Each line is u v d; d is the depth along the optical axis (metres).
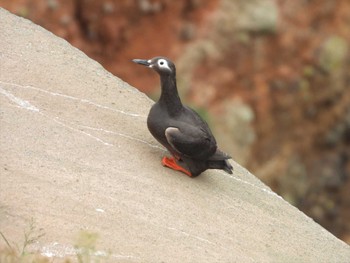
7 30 14.62
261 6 31.89
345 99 34.16
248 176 14.40
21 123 12.91
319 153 34.06
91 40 29.77
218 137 30.69
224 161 13.27
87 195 12.13
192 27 31.00
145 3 30.23
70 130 13.15
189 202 12.81
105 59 29.94
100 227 11.74
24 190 11.80
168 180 13.02
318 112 33.81
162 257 11.66
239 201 13.49
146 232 11.95
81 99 13.87
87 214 11.84
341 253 13.44
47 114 13.28
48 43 14.75
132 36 30.25
